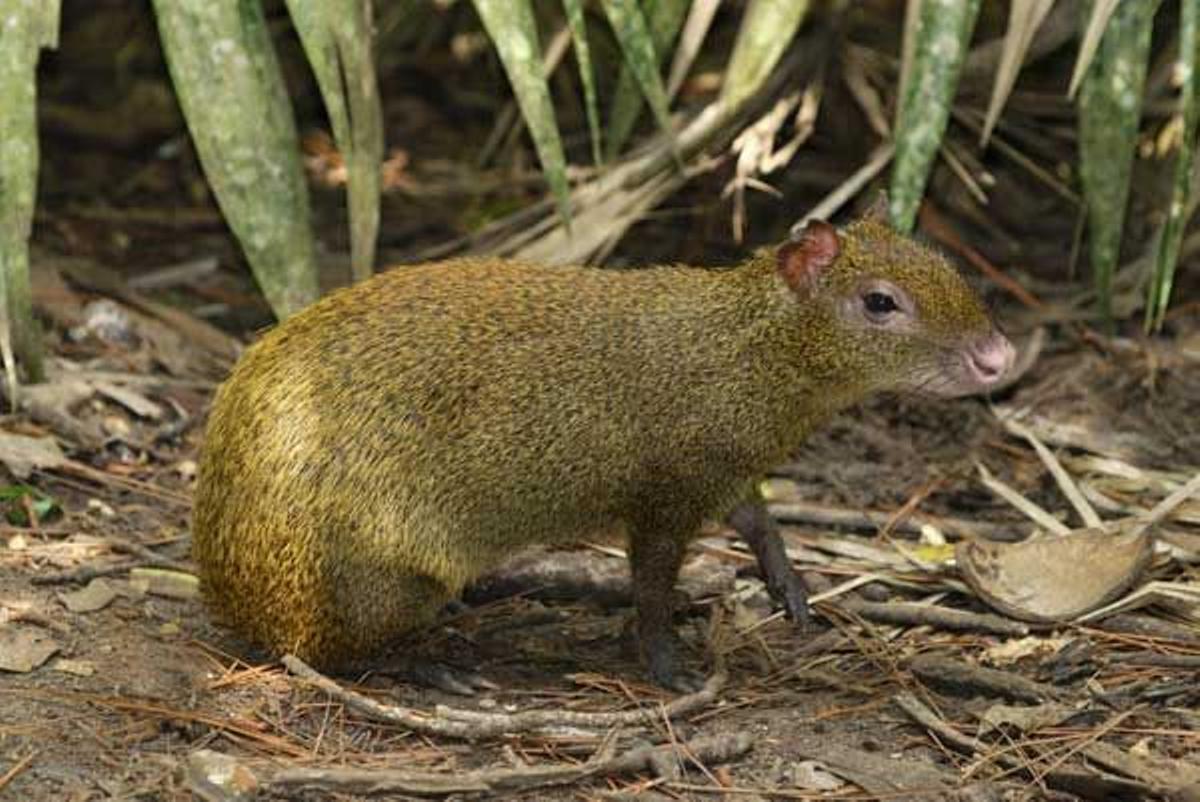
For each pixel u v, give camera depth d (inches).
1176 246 339.6
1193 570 318.7
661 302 285.6
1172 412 381.7
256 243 348.8
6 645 278.8
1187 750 263.1
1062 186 423.5
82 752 253.6
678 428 282.0
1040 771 256.7
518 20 334.6
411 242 454.6
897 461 367.2
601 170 397.1
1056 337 410.6
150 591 304.3
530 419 278.8
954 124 428.8
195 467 351.6
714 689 276.4
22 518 324.5
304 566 273.7
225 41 343.6
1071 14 383.6
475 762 259.0
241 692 273.6
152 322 403.2
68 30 527.5
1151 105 423.8
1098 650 294.0
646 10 381.1
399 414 275.6
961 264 440.1
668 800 248.8
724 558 331.3
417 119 531.2
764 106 393.7
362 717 268.1
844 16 395.5
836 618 307.9
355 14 339.9
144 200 479.2
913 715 271.7
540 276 289.6
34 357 353.1
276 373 278.2
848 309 285.0
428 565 279.4
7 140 335.0
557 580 317.4
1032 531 337.4
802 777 255.6
